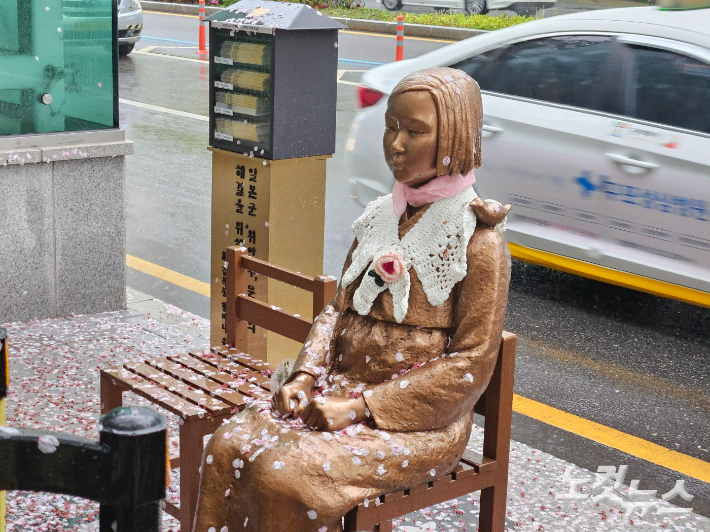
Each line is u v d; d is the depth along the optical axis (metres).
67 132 5.02
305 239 4.35
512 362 2.80
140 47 16.80
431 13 20.03
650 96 5.32
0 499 2.62
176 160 9.39
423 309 2.62
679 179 5.14
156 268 6.49
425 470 2.55
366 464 2.44
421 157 2.53
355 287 2.80
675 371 5.10
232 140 4.24
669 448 4.20
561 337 5.54
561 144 5.61
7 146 4.82
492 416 2.83
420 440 2.54
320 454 2.40
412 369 2.58
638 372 5.07
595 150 5.46
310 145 4.22
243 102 4.16
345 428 2.49
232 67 4.19
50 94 4.93
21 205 4.95
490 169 5.96
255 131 4.14
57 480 1.28
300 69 4.08
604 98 5.50
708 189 5.05
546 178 5.70
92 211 5.21
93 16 4.96
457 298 2.60
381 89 6.43
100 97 5.10
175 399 3.06
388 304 2.65
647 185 5.27
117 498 1.28
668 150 5.17
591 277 5.71
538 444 4.18
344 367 2.75
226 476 2.53
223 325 4.53
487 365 2.56
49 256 5.13
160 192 8.34
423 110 2.51
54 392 4.26
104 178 5.21
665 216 5.23
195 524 2.57
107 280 5.38
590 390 4.82
